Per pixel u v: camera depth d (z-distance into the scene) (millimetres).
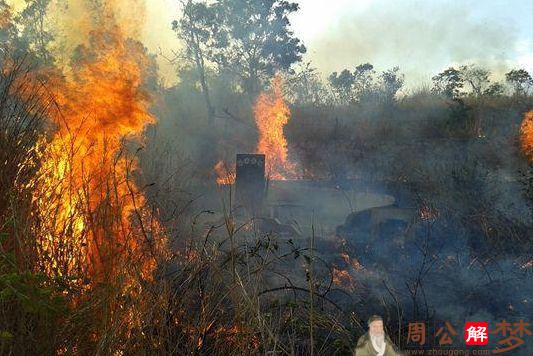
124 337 3270
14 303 3016
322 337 4363
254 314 3699
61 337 3062
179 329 3764
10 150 3883
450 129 24203
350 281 6629
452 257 7590
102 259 3561
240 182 12492
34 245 3451
